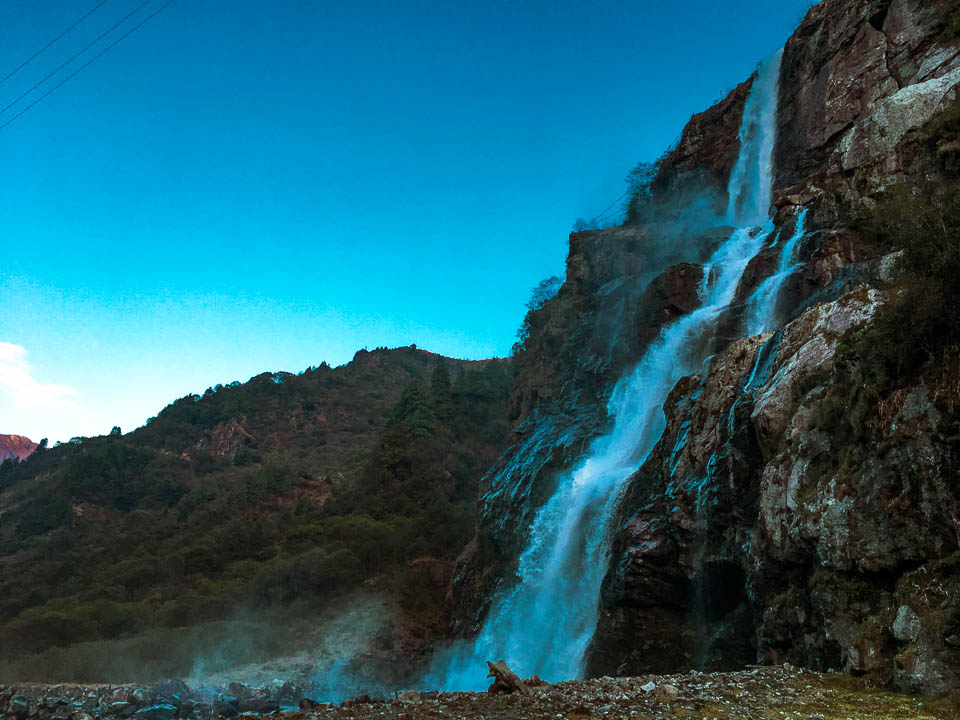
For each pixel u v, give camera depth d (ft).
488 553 140.15
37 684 140.36
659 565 69.87
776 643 50.62
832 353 52.95
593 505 99.45
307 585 205.77
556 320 174.29
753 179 143.33
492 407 334.65
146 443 530.68
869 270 62.75
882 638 37.37
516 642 103.96
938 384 39.06
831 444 47.57
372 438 523.70
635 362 122.01
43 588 273.33
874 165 83.15
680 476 71.67
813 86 124.77
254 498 347.77
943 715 29.96
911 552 39.17
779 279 90.22
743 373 71.20
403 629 166.09
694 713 31.53
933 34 103.30
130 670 151.74
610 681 40.52
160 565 256.93
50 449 590.14
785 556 50.01
